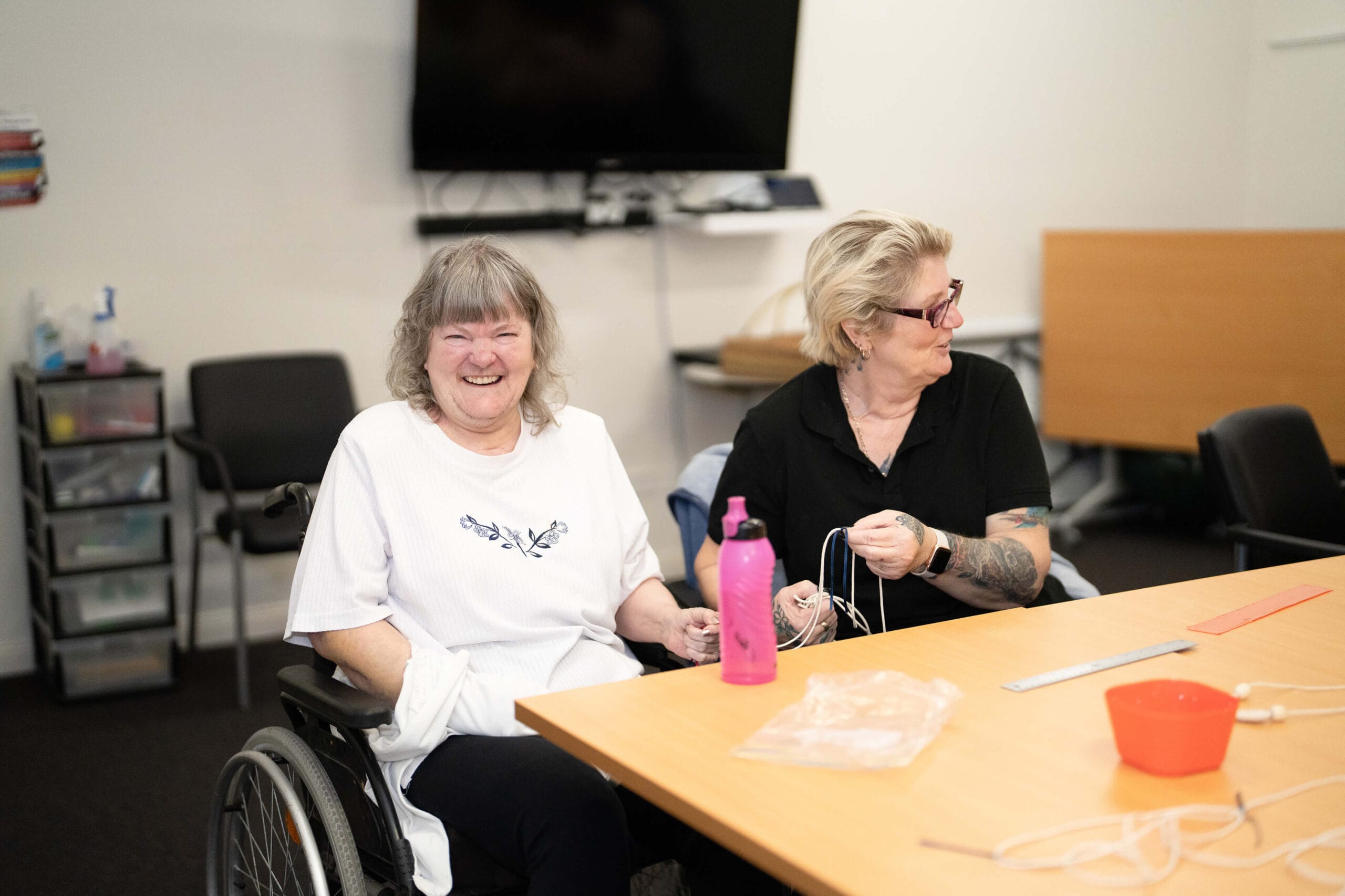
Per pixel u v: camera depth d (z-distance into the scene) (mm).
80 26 3270
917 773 1016
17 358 3309
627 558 1700
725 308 4363
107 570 3113
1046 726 1120
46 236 3301
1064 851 870
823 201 4480
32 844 2328
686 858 1540
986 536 1746
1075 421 4793
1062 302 4762
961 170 4789
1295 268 4281
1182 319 4512
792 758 1045
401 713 1398
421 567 1508
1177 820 916
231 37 3447
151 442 3146
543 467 1618
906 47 4570
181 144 3426
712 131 4043
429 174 3764
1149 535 4738
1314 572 1717
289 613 1521
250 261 3551
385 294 3748
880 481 1742
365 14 3607
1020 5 4824
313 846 1350
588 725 1139
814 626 1550
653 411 4254
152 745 2852
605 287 4109
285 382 3420
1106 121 5125
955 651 1355
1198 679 1248
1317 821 914
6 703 3170
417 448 1550
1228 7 5355
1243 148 5531
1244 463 2225
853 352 1741
